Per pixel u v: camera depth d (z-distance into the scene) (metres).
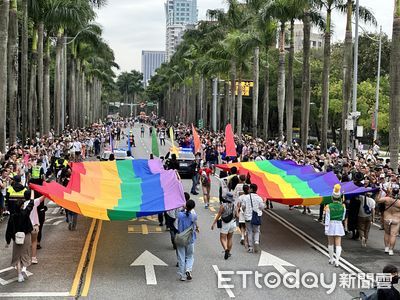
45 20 47.81
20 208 13.48
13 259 13.51
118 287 13.15
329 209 15.45
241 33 58.53
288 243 18.19
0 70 32.00
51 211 23.17
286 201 18.75
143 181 19.06
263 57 72.19
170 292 12.82
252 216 16.70
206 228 20.16
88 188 17.78
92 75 113.50
